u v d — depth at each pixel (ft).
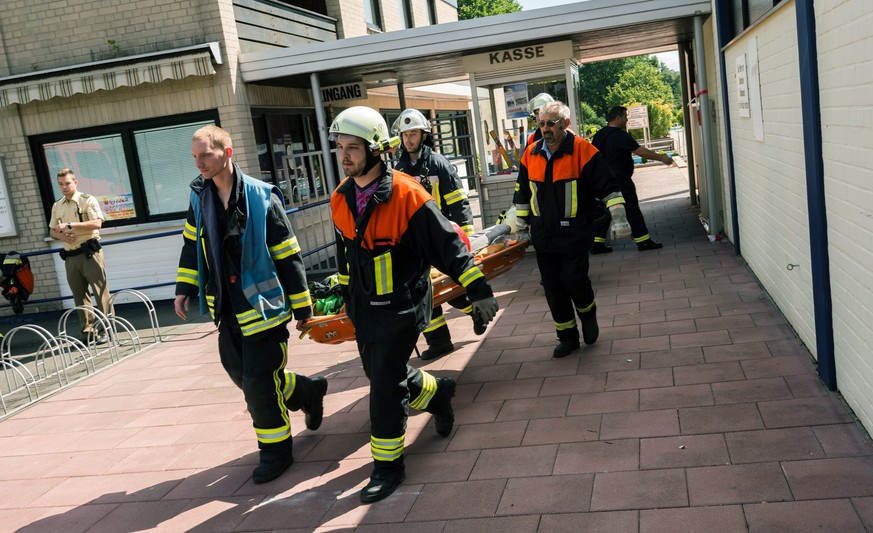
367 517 12.25
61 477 15.87
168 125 35.14
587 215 17.90
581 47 39.50
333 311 17.97
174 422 18.30
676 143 101.91
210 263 13.92
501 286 27.99
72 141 36.27
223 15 33.47
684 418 14.06
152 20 34.01
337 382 19.52
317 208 42.68
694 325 19.65
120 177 36.27
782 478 11.42
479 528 11.37
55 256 37.22
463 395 16.98
